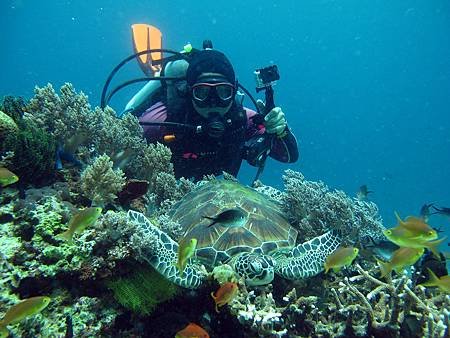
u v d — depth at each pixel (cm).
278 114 133
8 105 113
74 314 61
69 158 98
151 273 70
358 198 128
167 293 69
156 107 148
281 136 139
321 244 85
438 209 113
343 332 71
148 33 276
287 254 84
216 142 139
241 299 69
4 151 80
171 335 67
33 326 56
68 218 70
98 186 85
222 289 59
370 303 75
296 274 76
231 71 134
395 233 65
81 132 105
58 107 108
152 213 100
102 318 63
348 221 90
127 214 78
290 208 100
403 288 69
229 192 98
